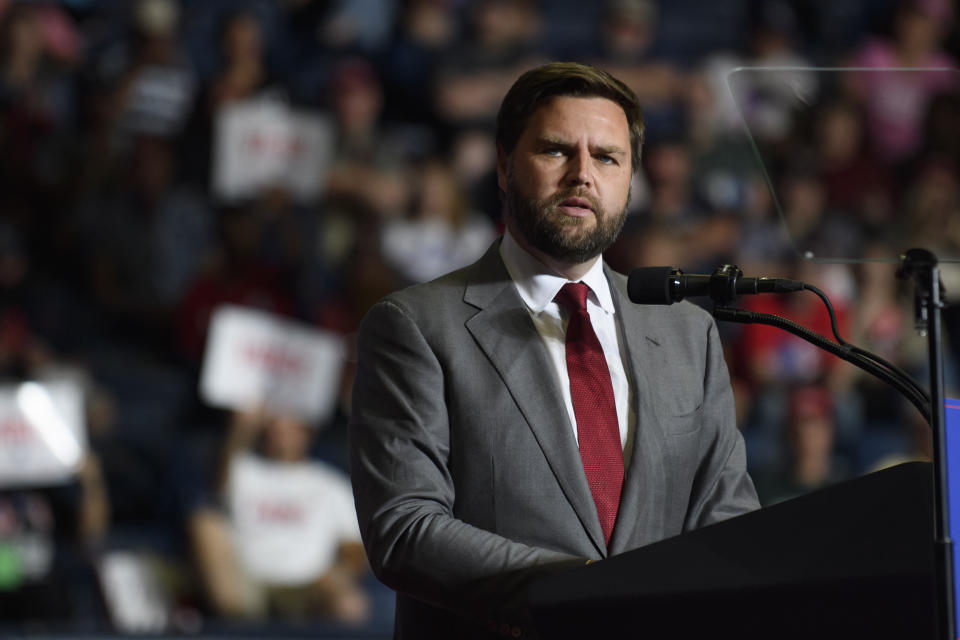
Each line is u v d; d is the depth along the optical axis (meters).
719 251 18.44
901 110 7.46
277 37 20.92
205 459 15.74
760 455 16.50
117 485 16.11
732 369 17.31
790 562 4.12
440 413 5.40
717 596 4.12
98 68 20.42
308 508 15.11
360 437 5.46
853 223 7.89
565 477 5.31
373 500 5.27
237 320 15.43
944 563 4.05
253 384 15.33
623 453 5.49
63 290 18.67
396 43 21.05
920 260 4.53
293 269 18.03
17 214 19.02
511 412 5.38
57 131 19.81
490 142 20.28
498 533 5.28
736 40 23.02
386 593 15.23
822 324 17.47
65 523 14.91
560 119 5.47
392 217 18.86
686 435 5.63
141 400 17.66
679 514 5.58
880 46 21.95
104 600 14.00
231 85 19.80
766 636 4.10
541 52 21.44
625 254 17.91
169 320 18.59
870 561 4.06
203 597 14.42
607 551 5.29
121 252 18.73
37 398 14.88
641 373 5.65
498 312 5.61
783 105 6.20
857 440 17.09
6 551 14.05
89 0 21.25
